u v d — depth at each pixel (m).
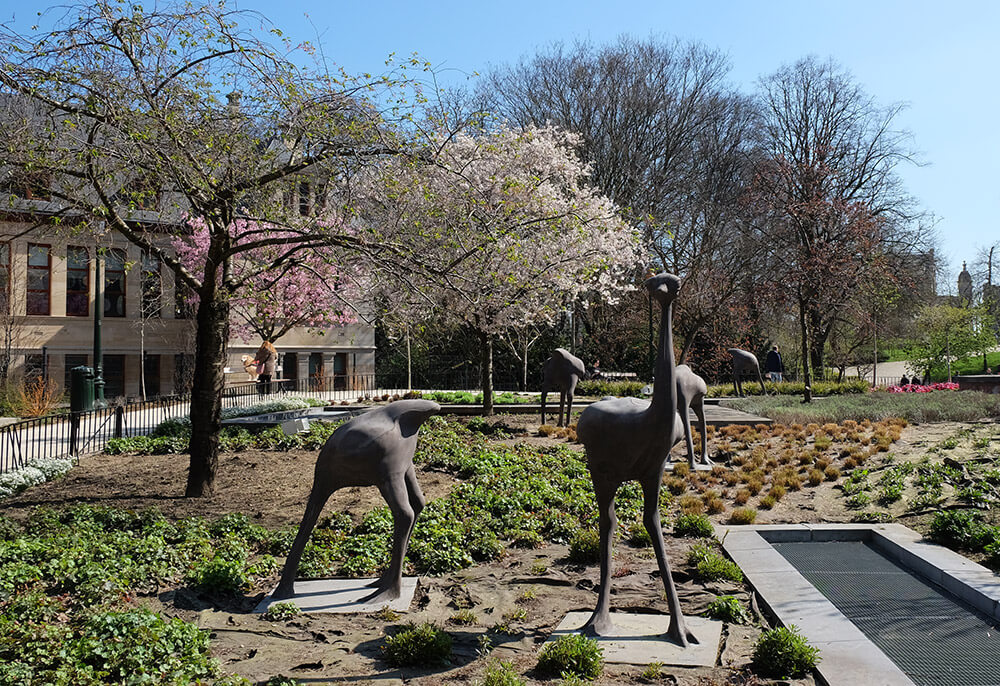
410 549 9.35
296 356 35.66
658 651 6.43
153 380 32.47
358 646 6.64
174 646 6.25
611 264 24.66
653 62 39.38
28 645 6.04
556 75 39.62
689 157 40.00
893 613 7.72
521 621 7.30
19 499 12.59
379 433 7.66
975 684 6.11
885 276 28.36
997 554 8.74
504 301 12.60
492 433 19.70
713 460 15.41
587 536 9.53
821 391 29.03
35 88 9.98
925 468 12.99
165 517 10.97
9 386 25.64
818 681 6.03
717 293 37.00
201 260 28.48
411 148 11.27
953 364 49.72
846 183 39.56
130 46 10.29
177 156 10.15
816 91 40.47
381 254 11.31
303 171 13.30
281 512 11.44
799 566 9.36
